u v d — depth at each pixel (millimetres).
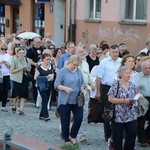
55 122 15477
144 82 12312
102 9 26656
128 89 10852
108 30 26391
